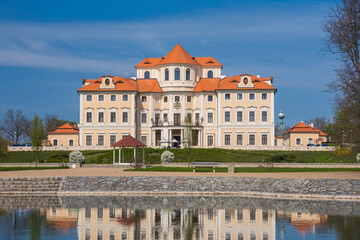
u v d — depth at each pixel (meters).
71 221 33.97
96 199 45.72
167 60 119.00
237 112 112.75
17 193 50.38
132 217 35.47
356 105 55.66
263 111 112.19
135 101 115.38
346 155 80.62
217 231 30.83
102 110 114.44
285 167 72.94
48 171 64.62
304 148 99.06
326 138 134.00
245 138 112.19
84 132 114.19
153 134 116.56
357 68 52.78
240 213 37.06
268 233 30.06
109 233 30.23
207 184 50.81
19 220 34.34
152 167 70.56
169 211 38.03
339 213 36.91
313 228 31.38
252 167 70.56
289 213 37.00
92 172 61.66
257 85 113.06
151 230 31.09
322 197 45.88
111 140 114.06
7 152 101.88
